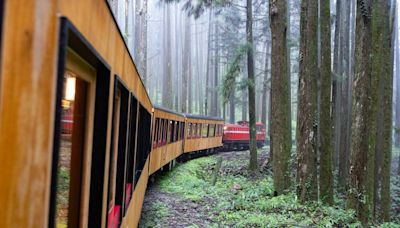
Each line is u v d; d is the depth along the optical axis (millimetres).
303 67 10781
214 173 16969
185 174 18000
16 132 1243
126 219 4688
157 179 16188
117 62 3100
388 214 11227
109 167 2840
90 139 2379
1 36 1236
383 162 11352
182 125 21438
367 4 9000
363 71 9156
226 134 32094
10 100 1243
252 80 18484
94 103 2449
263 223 8930
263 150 30672
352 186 9484
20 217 1243
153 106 12758
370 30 9070
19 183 1241
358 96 9297
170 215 10328
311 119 10570
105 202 2658
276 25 11719
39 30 1266
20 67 1249
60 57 1331
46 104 1284
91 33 1865
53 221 1392
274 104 11906
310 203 10305
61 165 1852
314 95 10547
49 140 1293
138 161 7398
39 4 1265
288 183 11852
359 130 9289
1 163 1228
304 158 10609
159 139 14750
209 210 10867
